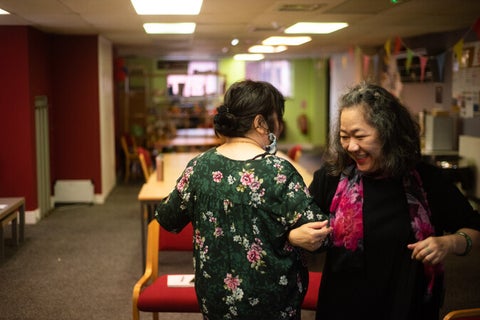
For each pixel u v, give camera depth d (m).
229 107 1.68
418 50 8.14
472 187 6.45
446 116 7.16
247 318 1.62
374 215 1.67
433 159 6.87
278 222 1.58
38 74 6.90
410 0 4.72
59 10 5.26
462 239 1.59
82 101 7.71
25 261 5.06
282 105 1.74
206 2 4.78
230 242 1.61
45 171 7.10
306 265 1.71
